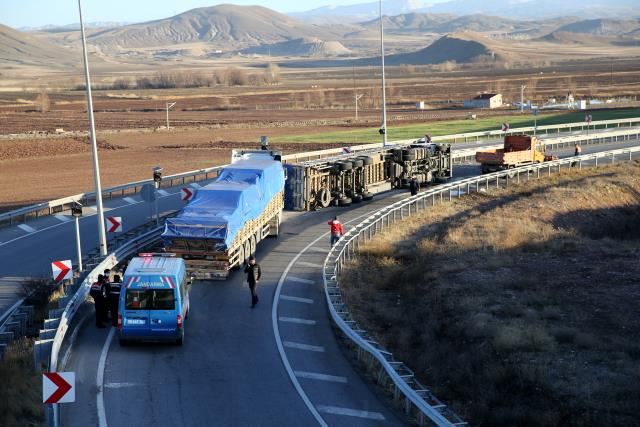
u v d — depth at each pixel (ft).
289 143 295.69
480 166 215.92
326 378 69.77
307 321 86.28
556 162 202.90
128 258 112.06
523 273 111.96
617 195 183.73
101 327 82.12
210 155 271.28
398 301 100.07
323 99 570.87
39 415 60.23
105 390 65.51
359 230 126.41
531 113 411.95
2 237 135.64
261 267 109.91
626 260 119.24
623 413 64.34
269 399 64.54
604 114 384.68
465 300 96.22
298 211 154.40
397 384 62.23
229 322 85.40
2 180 222.69
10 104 587.68
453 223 149.89
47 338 71.92
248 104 564.71
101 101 619.67
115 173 232.73
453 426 53.31
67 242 130.72
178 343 76.79
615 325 88.28
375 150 180.55
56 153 287.28
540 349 79.66
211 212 102.37
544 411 64.69
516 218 156.66
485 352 79.05
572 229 149.07
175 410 61.72
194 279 101.09
